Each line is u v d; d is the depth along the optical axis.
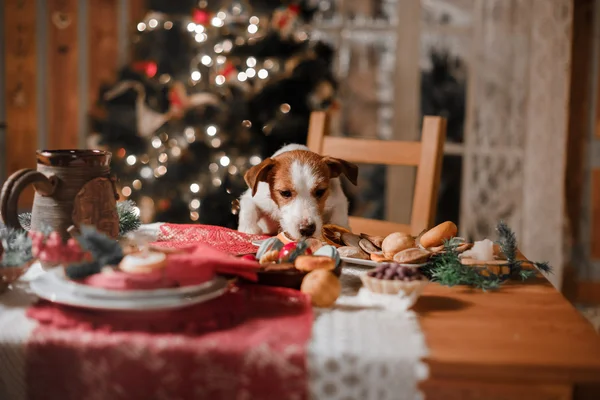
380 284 1.01
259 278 1.04
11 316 0.91
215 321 0.88
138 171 2.92
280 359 0.81
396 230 1.90
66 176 1.14
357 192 3.58
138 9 3.61
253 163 2.74
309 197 1.74
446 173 3.51
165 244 1.36
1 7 3.57
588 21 3.26
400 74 3.49
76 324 0.86
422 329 0.90
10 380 0.84
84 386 0.83
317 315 0.95
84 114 3.67
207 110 2.86
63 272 0.98
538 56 3.21
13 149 3.68
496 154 3.38
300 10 3.08
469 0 3.38
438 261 1.19
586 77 3.29
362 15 3.49
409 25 3.45
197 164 2.85
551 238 3.29
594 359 0.80
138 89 3.01
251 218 1.84
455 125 3.48
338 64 3.52
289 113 2.80
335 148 2.02
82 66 3.64
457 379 0.80
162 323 0.87
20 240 1.03
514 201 3.38
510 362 0.79
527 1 3.27
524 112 3.33
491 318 0.96
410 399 0.81
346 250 1.27
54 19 3.61
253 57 2.80
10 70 3.63
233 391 0.82
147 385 0.82
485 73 3.35
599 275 3.38
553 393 0.80
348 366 0.80
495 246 1.29
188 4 3.59
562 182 3.25
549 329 0.91
